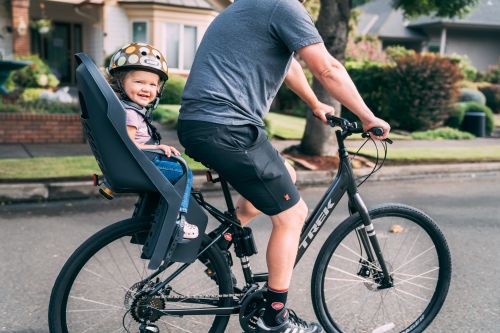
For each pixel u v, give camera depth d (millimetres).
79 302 2602
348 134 2797
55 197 6363
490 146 11438
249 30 2428
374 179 8164
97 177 2469
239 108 2428
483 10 32312
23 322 3277
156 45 19250
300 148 8938
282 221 2596
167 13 19281
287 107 17359
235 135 2424
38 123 9812
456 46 32719
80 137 10078
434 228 3057
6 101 11820
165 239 2402
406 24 33312
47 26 18812
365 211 2904
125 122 2291
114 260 2637
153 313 2625
